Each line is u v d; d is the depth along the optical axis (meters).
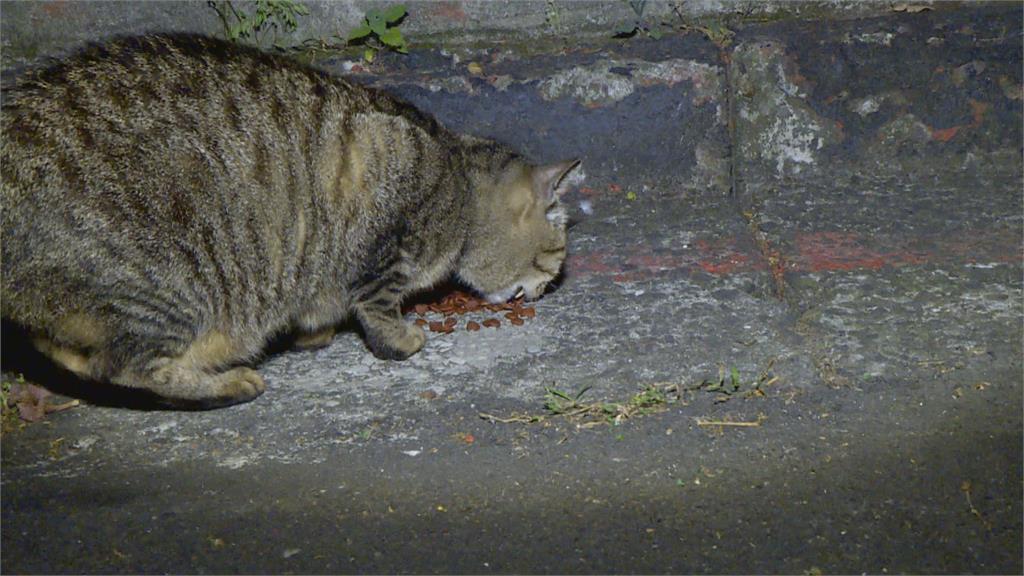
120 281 1.62
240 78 1.68
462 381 1.71
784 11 2.07
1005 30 2.03
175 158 1.63
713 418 1.64
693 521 1.52
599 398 1.67
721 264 1.89
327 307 1.75
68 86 1.63
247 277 1.68
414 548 1.50
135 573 1.49
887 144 2.04
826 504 1.53
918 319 1.77
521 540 1.51
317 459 1.61
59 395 1.71
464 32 2.07
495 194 1.81
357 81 1.87
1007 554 1.49
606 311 1.82
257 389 1.69
